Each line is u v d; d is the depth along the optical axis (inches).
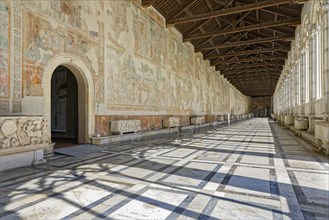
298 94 696.4
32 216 122.6
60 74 497.0
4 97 254.7
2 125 217.0
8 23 260.7
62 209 131.3
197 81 954.7
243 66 1245.7
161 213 125.8
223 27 860.6
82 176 199.3
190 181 184.4
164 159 272.8
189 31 788.6
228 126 961.5
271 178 192.4
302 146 378.0
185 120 817.5
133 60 505.7
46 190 163.5
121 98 462.3
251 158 278.1
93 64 391.2
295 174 205.3
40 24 299.9
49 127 304.5
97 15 403.2
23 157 236.4
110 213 126.0
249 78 1704.0
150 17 584.4
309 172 212.2
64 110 488.7
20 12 274.4
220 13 584.4
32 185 174.9
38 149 250.8
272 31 837.8
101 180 187.5
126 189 165.2
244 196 150.8
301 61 622.2
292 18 631.2
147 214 124.4
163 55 652.7
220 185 174.2
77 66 360.2
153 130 566.6
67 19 341.7
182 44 796.6
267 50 906.1
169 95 689.6
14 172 213.2
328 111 350.9
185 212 127.0
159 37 629.9
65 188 167.6
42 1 303.4
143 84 544.7
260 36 908.0
